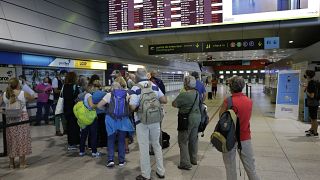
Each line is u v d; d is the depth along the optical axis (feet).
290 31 42.75
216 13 39.52
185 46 44.19
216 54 83.82
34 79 37.47
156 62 86.38
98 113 20.48
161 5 41.78
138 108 14.71
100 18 51.60
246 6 38.40
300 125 30.09
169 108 49.65
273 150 20.01
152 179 14.90
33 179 15.33
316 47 33.86
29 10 34.68
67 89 21.16
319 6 35.91
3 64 32.40
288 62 49.03
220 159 18.10
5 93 17.75
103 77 53.98
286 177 14.79
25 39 33.24
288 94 34.76
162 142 20.72
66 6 42.32
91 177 15.48
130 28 43.37
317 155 18.71
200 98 16.72
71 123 21.04
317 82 24.29
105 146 21.27
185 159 16.20
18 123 16.49
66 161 18.60
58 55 39.88
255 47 40.83
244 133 11.60
